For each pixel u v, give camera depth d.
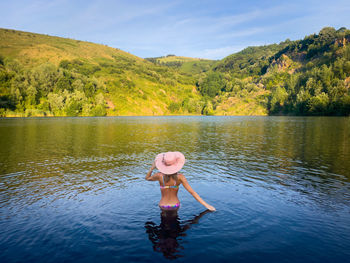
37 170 10.18
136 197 6.54
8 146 17.34
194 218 5.11
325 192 7.11
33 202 6.33
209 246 3.98
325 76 121.88
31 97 104.50
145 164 11.38
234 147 17.08
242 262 3.54
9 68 124.94
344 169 10.31
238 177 8.89
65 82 119.38
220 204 5.97
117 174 9.41
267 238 4.27
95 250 3.90
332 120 62.22
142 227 4.70
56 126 39.78
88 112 115.38
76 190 7.34
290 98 133.38
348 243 4.11
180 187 7.42
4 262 3.57
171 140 21.36
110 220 5.06
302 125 42.81
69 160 12.35
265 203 6.10
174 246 4.00
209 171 9.90
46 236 4.40
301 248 3.94
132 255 3.73
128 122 57.53
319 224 4.88
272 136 24.62
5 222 5.05
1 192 7.24
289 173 9.59
